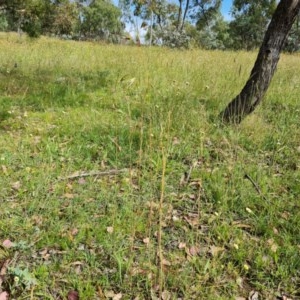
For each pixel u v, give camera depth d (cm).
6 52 959
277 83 634
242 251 227
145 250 225
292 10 409
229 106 446
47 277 201
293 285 207
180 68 717
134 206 266
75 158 340
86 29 4159
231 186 297
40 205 260
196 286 200
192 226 243
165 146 338
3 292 188
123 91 552
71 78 660
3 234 234
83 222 247
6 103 504
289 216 268
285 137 400
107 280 201
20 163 324
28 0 1320
